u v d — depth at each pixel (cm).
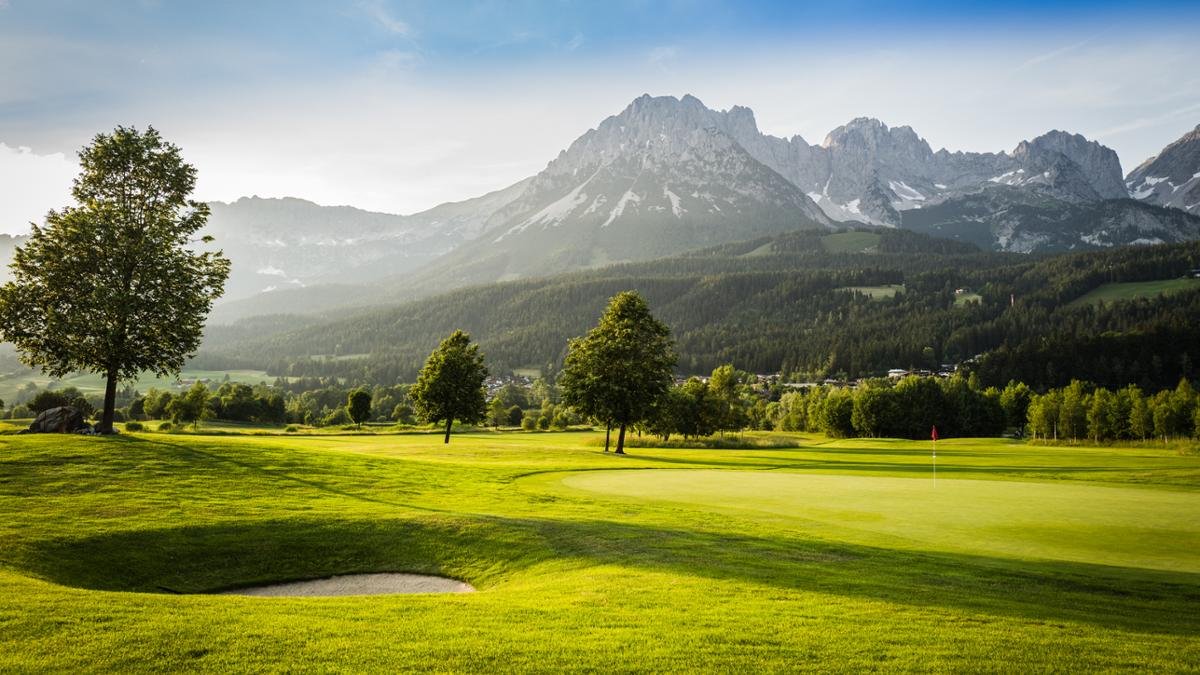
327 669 1031
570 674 1021
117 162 3831
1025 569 1775
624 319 6556
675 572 1731
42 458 2981
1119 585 1620
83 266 3553
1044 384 19062
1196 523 2486
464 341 7456
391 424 13750
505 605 1427
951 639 1195
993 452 7938
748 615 1340
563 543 2108
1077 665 1078
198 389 11212
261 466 3303
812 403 15500
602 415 6438
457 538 2228
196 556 2062
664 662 1070
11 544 1908
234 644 1134
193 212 4038
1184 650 1156
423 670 1032
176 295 3728
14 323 3472
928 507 2873
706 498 3142
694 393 9706
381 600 1488
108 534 2097
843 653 1117
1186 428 10838
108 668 1027
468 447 6625
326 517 2425
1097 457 6706
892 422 12581
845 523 2500
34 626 1190
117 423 10781
